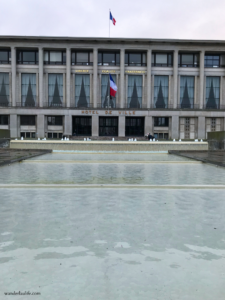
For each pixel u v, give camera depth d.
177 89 57.41
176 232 4.01
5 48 56.28
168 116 56.12
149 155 21.33
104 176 9.91
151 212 5.09
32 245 3.49
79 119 57.78
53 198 6.20
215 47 56.22
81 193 6.77
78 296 2.40
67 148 25.12
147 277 2.72
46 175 10.02
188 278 2.71
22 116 56.22
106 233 3.94
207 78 58.25
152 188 7.54
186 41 55.34
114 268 2.90
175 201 5.98
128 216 4.82
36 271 2.83
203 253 3.28
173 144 25.27
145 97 57.66
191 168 12.78
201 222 4.50
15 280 2.66
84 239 3.71
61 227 4.20
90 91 57.44
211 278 2.71
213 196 6.51
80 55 57.84
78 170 11.69
